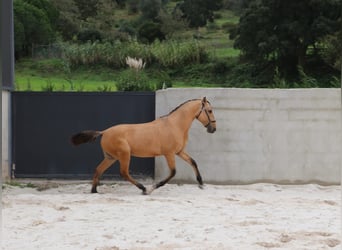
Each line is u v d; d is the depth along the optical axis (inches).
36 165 605.6
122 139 506.0
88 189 555.2
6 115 589.0
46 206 439.2
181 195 508.1
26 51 1781.5
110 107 602.5
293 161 581.0
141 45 1727.4
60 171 604.4
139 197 491.8
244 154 583.2
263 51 1636.3
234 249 309.4
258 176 583.2
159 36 2005.4
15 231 353.4
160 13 2207.2
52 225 370.3
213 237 336.5
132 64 1066.1
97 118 603.5
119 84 865.5
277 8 1625.2
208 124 526.0
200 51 1723.7
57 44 1754.4
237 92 581.6
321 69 1620.3
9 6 589.3
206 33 2219.5
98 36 1919.3
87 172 603.2
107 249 307.6
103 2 2284.7
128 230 356.2
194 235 342.0
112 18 2256.4
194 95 584.4
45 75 1581.0
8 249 310.7
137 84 859.4
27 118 605.9
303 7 1595.7
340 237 338.3
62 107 605.3
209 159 584.4
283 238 333.1
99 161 602.5
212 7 2444.6
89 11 2202.3
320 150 581.0
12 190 544.1
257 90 581.0
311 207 446.3
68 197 487.2
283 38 1626.5
